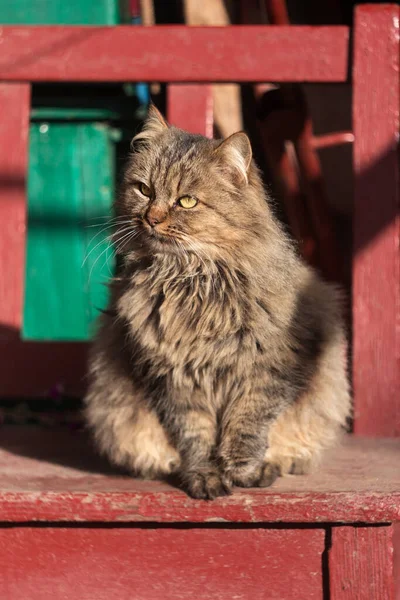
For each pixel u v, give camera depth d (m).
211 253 3.04
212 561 2.87
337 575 2.83
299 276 3.24
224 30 3.95
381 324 3.79
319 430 3.22
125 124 5.24
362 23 3.87
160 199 3.07
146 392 3.12
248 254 3.05
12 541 2.87
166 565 2.87
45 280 5.12
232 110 5.43
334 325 3.35
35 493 2.80
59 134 5.15
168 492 2.82
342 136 4.90
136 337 3.08
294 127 4.81
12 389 4.12
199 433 3.05
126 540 2.87
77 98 5.15
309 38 3.92
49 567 2.87
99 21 5.04
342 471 3.15
